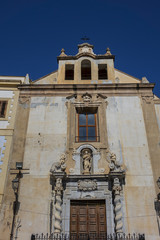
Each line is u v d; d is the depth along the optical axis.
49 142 16.52
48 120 17.42
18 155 16.02
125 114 17.64
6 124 17.28
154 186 14.91
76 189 14.90
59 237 13.29
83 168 15.66
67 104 18.09
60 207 14.13
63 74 19.92
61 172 14.78
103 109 17.77
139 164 15.65
